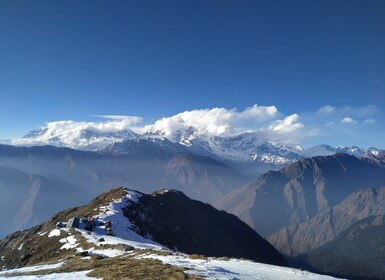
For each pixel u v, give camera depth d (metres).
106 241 85.56
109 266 42.16
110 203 147.62
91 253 65.31
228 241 191.50
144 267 39.62
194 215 196.12
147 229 134.25
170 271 37.22
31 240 109.31
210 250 156.25
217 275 37.53
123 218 130.88
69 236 96.81
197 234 166.00
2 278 41.16
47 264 54.22
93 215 130.62
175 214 179.00
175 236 148.00
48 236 103.44
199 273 37.66
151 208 165.50
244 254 189.88
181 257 53.31
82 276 37.69
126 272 37.31
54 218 159.50
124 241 87.44
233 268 44.28
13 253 108.56
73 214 151.12
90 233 99.94
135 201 162.25
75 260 53.38
